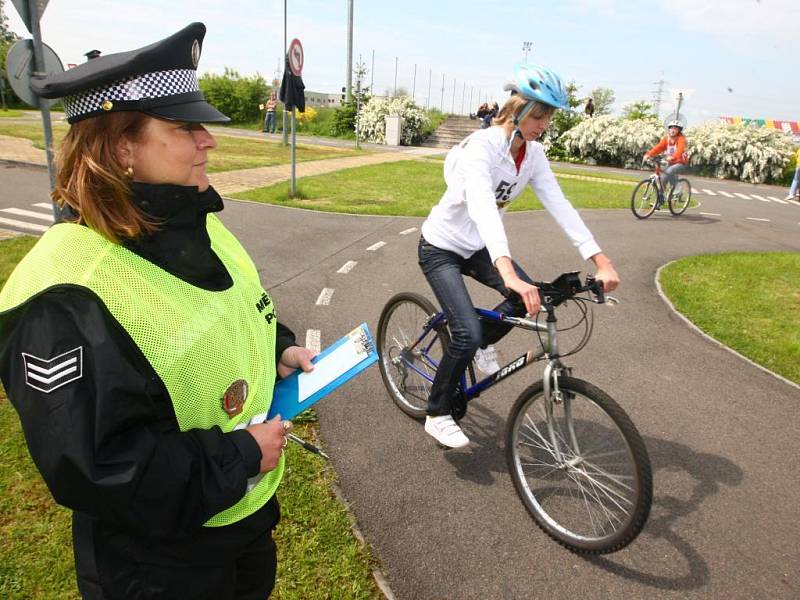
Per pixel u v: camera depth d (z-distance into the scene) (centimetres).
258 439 120
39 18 412
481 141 279
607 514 260
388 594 228
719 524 282
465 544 261
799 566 258
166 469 104
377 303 565
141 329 107
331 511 269
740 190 1920
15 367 100
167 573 121
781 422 381
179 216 116
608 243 895
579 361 460
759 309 603
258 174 1392
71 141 111
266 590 157
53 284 102
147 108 108
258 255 711
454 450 331
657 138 2372
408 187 1340
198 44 117
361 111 2938
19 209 872
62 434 96
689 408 393
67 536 241
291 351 164
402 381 368
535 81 264
